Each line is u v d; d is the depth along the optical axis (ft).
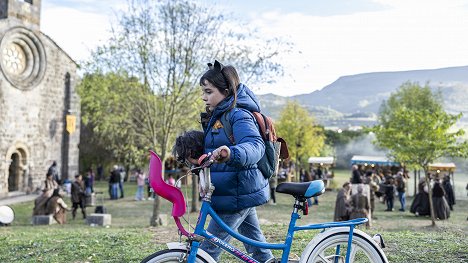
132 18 54.29
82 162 152.76
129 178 146.61
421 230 45.91
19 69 99.50
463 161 152.05
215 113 11.91
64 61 108.88
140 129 60.39
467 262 19.85
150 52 54.03
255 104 12.09
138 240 27.66
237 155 10.52
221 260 19.93
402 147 63.00
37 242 28.78
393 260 20.12
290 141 154.92
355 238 11.86
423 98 146.41
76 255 23.85
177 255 10.91
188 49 54.19
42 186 103.30
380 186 85.51
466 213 73.31
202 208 11.20
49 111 105.29
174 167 105.29
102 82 55.31
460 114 61.11
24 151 98.99
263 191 11.85
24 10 98.43
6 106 94.63
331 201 88.38
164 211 70.85
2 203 82.48
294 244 19.74
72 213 63.98
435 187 62.59
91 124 148.97
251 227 12.93
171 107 54.70
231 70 12.07
